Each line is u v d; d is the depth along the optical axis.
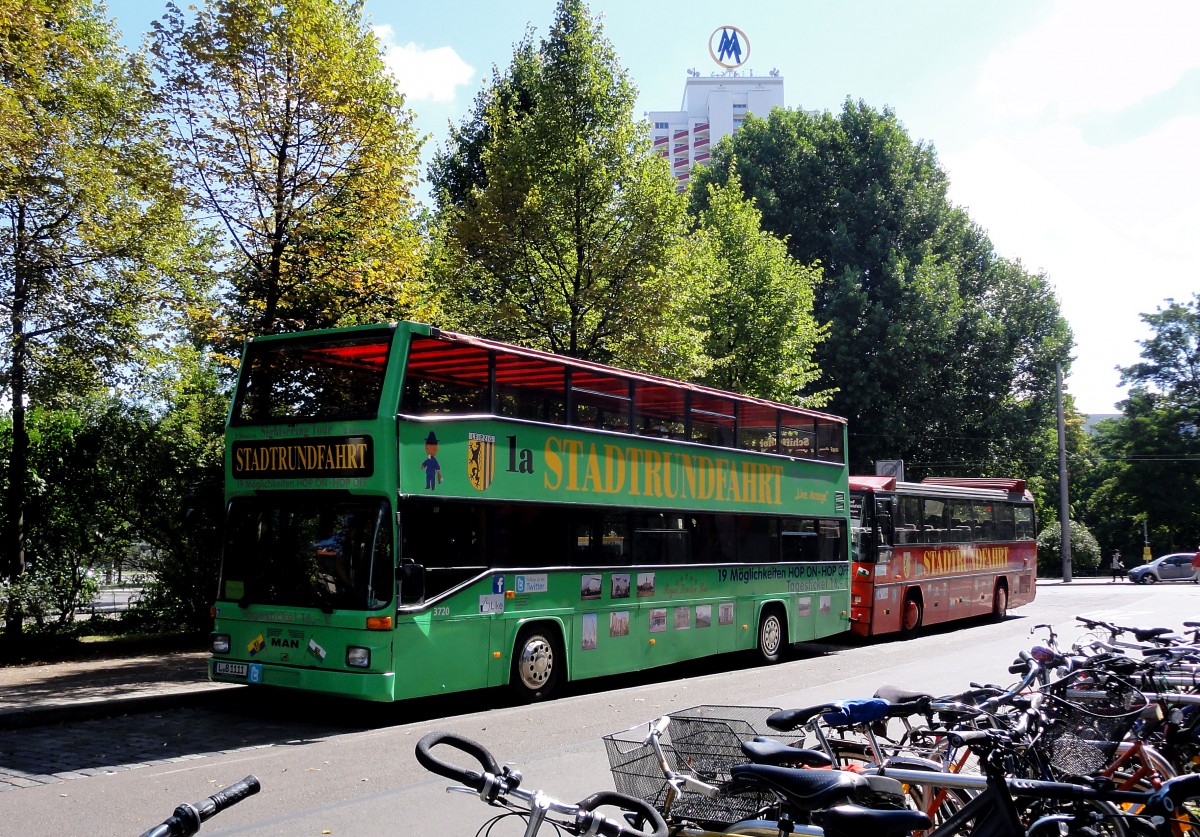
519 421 12.17
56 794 7.46
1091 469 65.06
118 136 17.19
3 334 16.31
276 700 12.29
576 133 20.31
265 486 11.15
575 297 20.38
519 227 20.12
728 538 15.87
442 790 7.66
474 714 11.35
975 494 24.58
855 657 17.36
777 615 16.98
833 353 41.91
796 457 17.84
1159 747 5.46
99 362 17.45
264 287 15.84
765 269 30.41
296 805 7.20
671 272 20.59
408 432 10.68
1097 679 6.02
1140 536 63.22
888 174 44.78
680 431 15.07
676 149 165.62
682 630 14.66
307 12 15.05
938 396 42.62
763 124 47.06
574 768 8.40
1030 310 46.59
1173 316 56.41
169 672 13.76
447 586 11.03
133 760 8.78
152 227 16.61
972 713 4.92
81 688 12.16
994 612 24.97
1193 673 6.41
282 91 15.05
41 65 15.60
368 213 15.74
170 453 18.50
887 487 20.56
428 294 17.53
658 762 4.19
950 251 45.97
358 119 15.23
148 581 18.98
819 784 3.36
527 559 12.15
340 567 10.51
